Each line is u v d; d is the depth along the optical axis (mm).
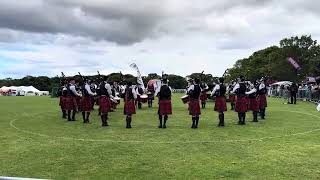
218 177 6863
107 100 13492
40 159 8188
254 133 11672
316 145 9703
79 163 7863
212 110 19203
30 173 7121
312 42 69875
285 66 65875
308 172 7191
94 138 10773
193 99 12859
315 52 69062
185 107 21609
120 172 7207
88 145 9703
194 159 8195
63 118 16031
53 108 21328
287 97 28875
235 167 7531
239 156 8484
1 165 7676
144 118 15820
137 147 9445
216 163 7844
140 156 8469
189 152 8891
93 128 12867
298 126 13273
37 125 13688
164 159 8203
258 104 15430
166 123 14141
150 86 21906
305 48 69688
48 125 13688
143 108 20953
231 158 8289
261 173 7117
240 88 13828
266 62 75875
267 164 7758
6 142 10133
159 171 7262
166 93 12836
